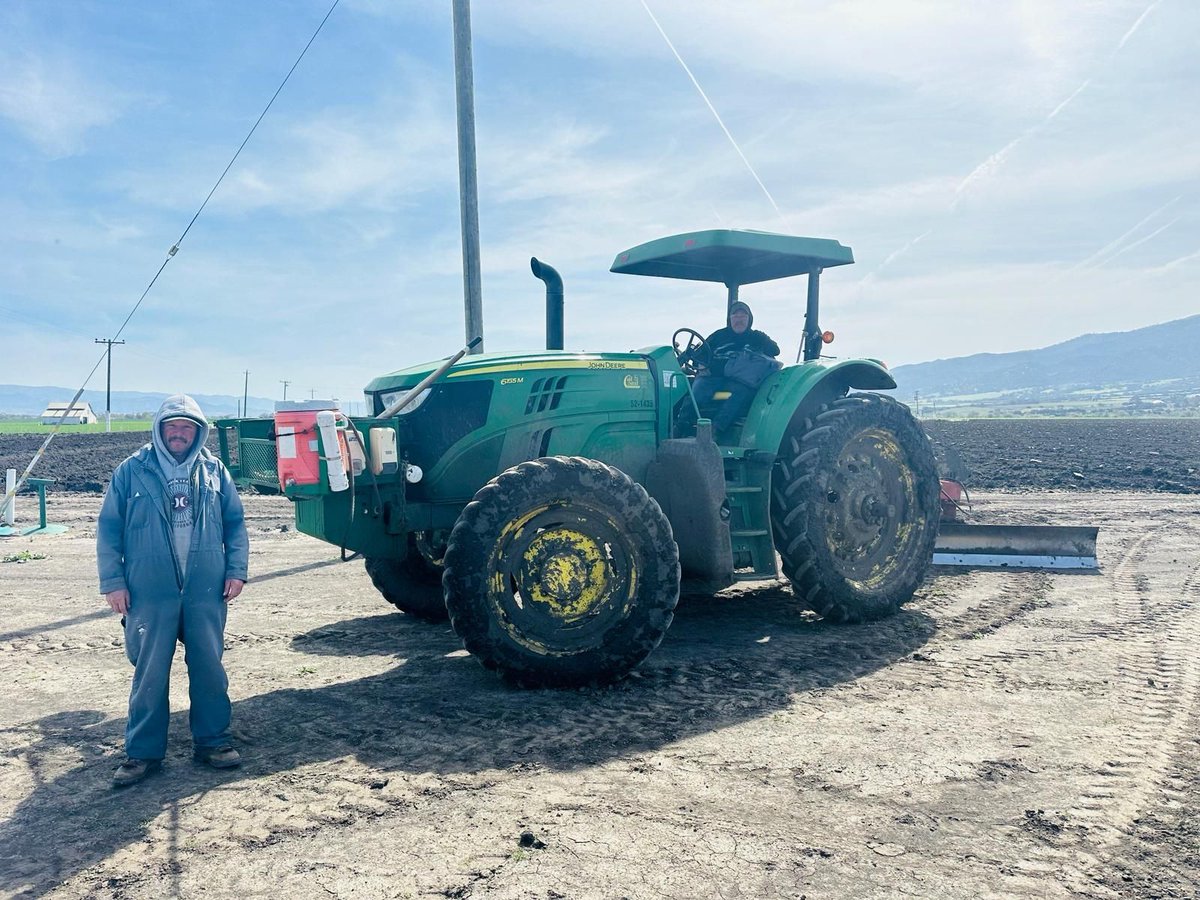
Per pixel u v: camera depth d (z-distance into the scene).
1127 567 7.16
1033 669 4.43
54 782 3.30
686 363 6.32
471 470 4.97
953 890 2.38
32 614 6.25
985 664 4.55
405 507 4.84
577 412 5.19
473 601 4.14
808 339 6.32
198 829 2.87
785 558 5.44
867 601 5.51
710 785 3.10
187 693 4.41
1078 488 14.06
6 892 2.50
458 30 8.55
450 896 2.40
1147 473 15.77
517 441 5.04
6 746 3.68
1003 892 2.37
